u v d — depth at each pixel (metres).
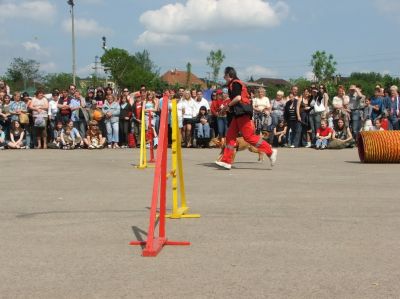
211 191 9.03
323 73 46.53
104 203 7.97
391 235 5.95
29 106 19.02
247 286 4.27
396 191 8.98
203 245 5.55
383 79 49.84
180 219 6.82
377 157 13.40
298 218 6.82
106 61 78.62
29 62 55.78
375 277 4.49
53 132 19.50
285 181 10.23
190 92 19.66
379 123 18.88
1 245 5.61
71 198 8.42
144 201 8.13
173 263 4.93
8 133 19.14
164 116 5.76
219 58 50.44
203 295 4.07
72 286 4.31
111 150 18.12
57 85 60.06
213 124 19.41
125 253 5.28
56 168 12.69
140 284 4.34
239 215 7.03
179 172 7.13
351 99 19.22
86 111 19.22
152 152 14.10
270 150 12.41
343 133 18.78
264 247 5.46
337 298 4.00
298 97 19.52
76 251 5.36
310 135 19.22
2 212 7.32
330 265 4.84
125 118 19.28
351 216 6.94
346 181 10.21
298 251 5.31
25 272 4.68
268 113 19.41
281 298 4.01
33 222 6.70
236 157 15.39
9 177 11.05
